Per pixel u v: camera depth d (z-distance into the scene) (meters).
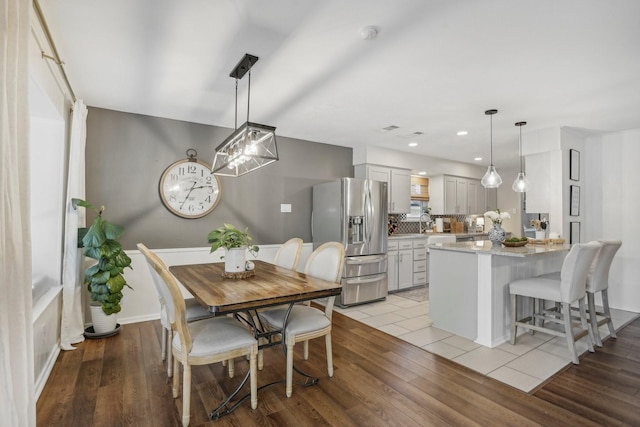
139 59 2.39
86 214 3.37
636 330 3.40
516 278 3.28
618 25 1.93
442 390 2.21
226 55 2.33
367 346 2.98
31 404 1.36
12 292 1.22
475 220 7.42
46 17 1.88
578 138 4.43
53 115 2.67
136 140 3.64
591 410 1.98
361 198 4.50
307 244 4.86
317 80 2.73
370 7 1.79
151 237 3.71
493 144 5.00
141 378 2.36
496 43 2.14
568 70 2.52
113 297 3.05
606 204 4.39
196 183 3.95
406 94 3.03
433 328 3.47
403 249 5.34
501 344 3.01
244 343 1.98
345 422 1.87
